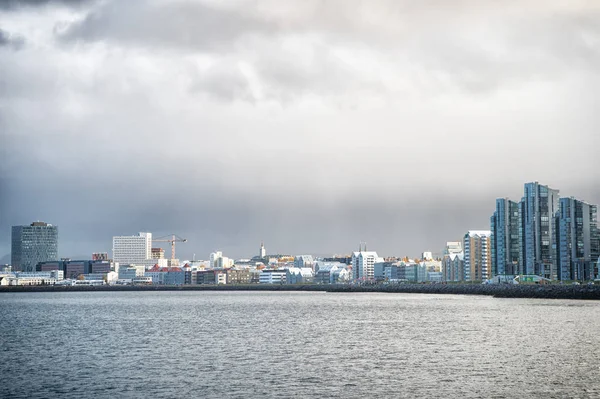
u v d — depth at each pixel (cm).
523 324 19012
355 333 17738
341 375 11150
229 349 14575
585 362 12106
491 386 10131
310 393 9806
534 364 11956
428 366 11931
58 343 16162
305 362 12556
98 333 18650
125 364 12494
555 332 16700
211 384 10475
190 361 12794
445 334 16975
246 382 10612
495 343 14888
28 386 10481
